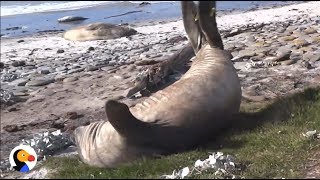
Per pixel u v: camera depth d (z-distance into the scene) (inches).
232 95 314.0
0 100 482.6
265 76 463.2
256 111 351.3
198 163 265.4
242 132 311.6
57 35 899.4
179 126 290.8
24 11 1326.3
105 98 467.5
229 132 313.7
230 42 617.3
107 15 1214.9
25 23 1141.1
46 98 488.7
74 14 1251.8
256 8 1156.5
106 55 662.5
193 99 297.9
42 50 751.1
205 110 298.5
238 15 970.1
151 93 459.2
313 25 700.7
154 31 855.1
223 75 315.0
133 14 1206.3
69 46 768.3
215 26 339.6
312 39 581.0
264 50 544.1
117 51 685.9
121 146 280.4
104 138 287.7
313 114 320.2
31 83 540.7
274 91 414.3
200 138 300.0
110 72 552.1
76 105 459.5
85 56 671.8
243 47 576.7
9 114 453.7
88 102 463.5
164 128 287.4
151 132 283.3
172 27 887.7
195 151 286.8
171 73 488.1
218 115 305.0
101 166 286.2
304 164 265.0
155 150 285.7
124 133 275.4
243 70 489.7
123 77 523.5
